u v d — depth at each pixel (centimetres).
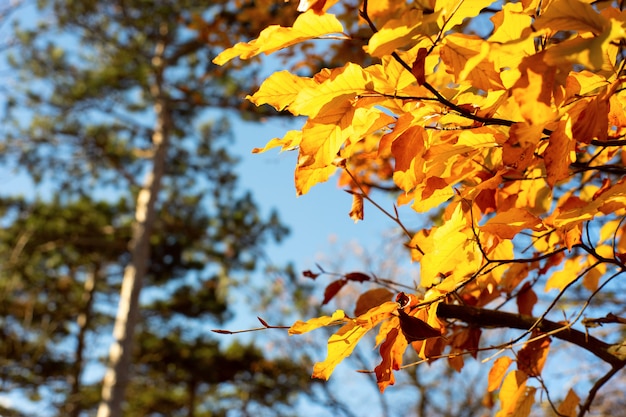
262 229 1244
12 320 1406
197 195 1349
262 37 89
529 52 84
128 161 1247
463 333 143
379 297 135
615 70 90
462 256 108
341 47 298
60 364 1400
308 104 91
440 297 109
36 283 1405
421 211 113
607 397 416
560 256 143
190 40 1030
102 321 1612
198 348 1653
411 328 99
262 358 1598
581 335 133
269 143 105
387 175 263
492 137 101
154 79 1098
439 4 82
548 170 89
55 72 1150
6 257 1323
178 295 1606
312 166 92
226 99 942
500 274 117
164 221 1250
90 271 1579
